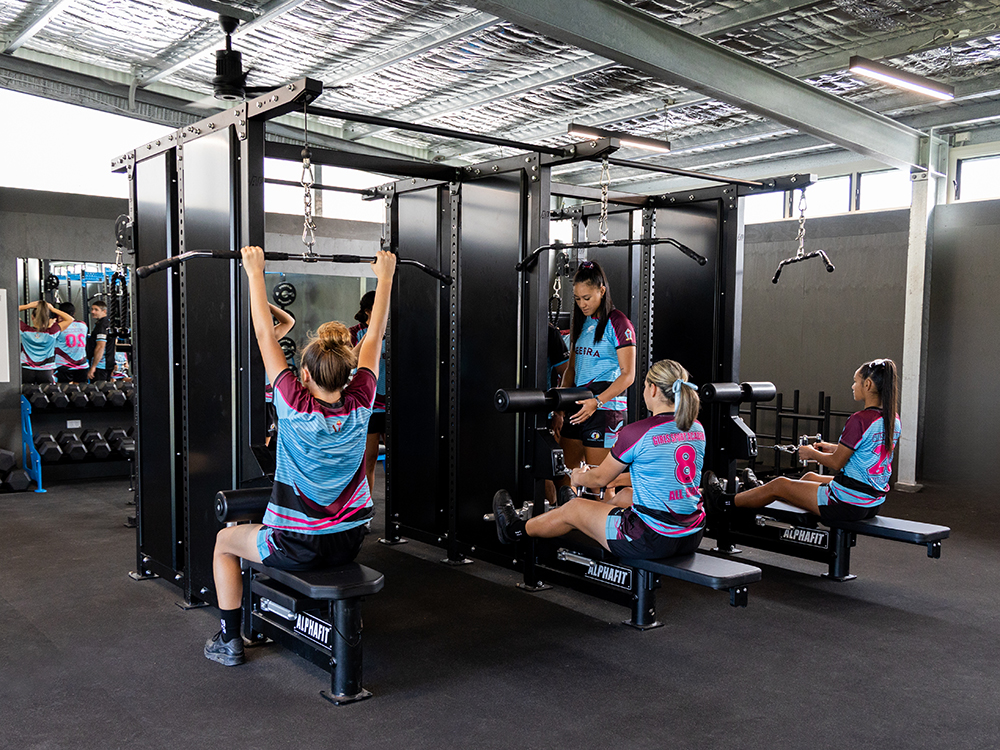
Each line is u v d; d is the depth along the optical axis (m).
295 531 2.47
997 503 6.10
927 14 4.63
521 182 3.83
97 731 2.38
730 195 4.49
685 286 4.79
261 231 2.90
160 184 3.49
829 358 7.47
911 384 6.55
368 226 8.00
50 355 6.74
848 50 5.16
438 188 4.40
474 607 3.59
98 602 3.54
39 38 5.53
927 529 3.79
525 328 3.85
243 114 2.84
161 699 2.60
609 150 3.40
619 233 5.18
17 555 4.29
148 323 3.69
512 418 3.96
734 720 2.52
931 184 6.55
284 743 2.33
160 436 3.63
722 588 2.82
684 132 7.32
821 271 7.51
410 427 4.64
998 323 6.46
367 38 5.33
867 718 2.55
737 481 4.81
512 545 4.03
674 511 3.04
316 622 2.70
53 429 6.61
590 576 3.61
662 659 3.02
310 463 2.40
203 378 3.25
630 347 3.76
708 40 4.41
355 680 2.61
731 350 4.52
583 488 3.84
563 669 2.91
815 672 2.92
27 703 2.56
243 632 3.13
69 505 5.56
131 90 6.07
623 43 4.02
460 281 4.25
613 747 2.33
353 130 7.44
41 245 6.27
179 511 3.54
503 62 5.68
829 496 4.02
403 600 3.68
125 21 5.20
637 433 3.08
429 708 2.57
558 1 3.69
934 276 6.83
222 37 5.35
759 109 4.91
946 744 2.39
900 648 3.17
